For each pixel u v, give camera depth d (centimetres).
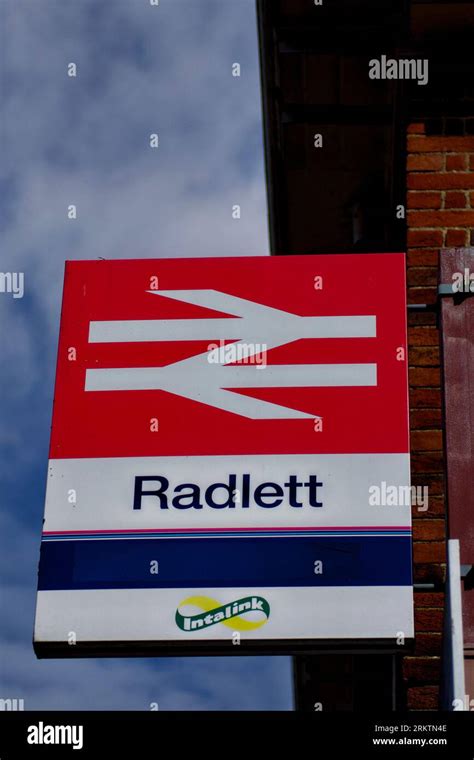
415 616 691
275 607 611
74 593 621
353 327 675
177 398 663
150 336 681
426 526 714
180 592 618
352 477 636
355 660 989
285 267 696
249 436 650
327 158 973
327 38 894
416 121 802
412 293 757
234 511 632
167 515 634
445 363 666
